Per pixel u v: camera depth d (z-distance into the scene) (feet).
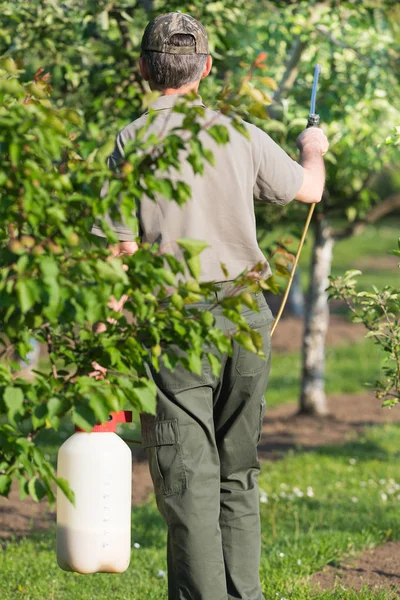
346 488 41.70
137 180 12.71
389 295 22.38
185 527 16.33
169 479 16.46
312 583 25.13
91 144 12.55
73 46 32.71
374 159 42.34
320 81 39.55
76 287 11.91
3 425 12.19
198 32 16.78
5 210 12.24
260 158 16.74
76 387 12.29
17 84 12.48
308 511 36.11
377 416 62.80
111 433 15.64
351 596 22.85
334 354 90.07
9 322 12.53
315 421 60.64
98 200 12.37
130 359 13.41
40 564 28.32
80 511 15.20
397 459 48.78
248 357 16.84
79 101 33.83
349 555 28.37
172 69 16.58
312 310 61.57
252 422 17.51
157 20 16.79
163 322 13.34
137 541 32.09
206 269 16.33
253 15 40.47
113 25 32.14
